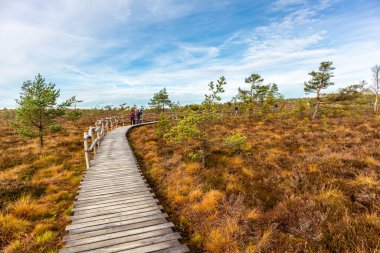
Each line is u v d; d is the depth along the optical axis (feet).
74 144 48.32
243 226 16.51
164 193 25.61
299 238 14.37
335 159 29.63
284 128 65.77
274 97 100.37
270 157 34.50
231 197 21.63
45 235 16.74
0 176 28.91
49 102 42.78
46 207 21.70
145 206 20.76
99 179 28.09
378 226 13.85
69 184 28.12
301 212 16.72
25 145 47.57
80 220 18.19
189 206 21.75
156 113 123.54
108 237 15.74
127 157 38.32
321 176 24.75
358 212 16.71
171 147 45.47
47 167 33.50
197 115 33.50
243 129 64.90
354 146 37.60
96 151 42.63
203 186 25.49
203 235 16.83
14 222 18.01
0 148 44.98
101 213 19.39
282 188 22.88
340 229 14.01
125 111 128.47
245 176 27.84
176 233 16.35
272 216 17.38
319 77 84.43
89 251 14.20
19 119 41.96
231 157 36.14
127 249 14.44
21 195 23.81
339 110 94.79
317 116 88.84
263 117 88.58
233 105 126.72
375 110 92.22
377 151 32.42
